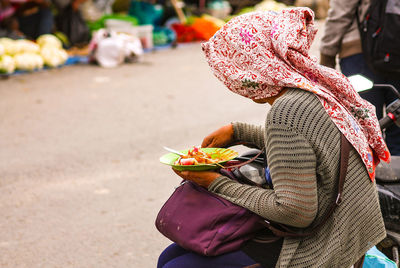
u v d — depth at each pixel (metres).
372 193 1.99
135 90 8.58
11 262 3.57
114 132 6.42
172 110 7.39
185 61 11.09
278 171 1.87
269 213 1.90
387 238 2.71
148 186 4.81
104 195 4.63
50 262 3.57
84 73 9.87
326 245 1.92
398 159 2.81
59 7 11.59
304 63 1.90
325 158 1.86
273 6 15.60
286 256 1.93
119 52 10.48
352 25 3.66
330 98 1.89
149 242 3.82
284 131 1.85
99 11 13.07
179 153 2.27
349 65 3.71
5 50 9.62
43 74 9.73
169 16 14.23
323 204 1.92
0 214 4.30
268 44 1.92
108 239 3.87
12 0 10.74
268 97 1.97
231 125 2.51
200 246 1.98
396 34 3.38
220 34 1.98
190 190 2.10
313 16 1.97
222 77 1.99
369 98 3.62
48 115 7.17
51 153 5.72
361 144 1.94
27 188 4.80
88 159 5.51
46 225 4.10
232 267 2.00
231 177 2.15
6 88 8.67
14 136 6.31
